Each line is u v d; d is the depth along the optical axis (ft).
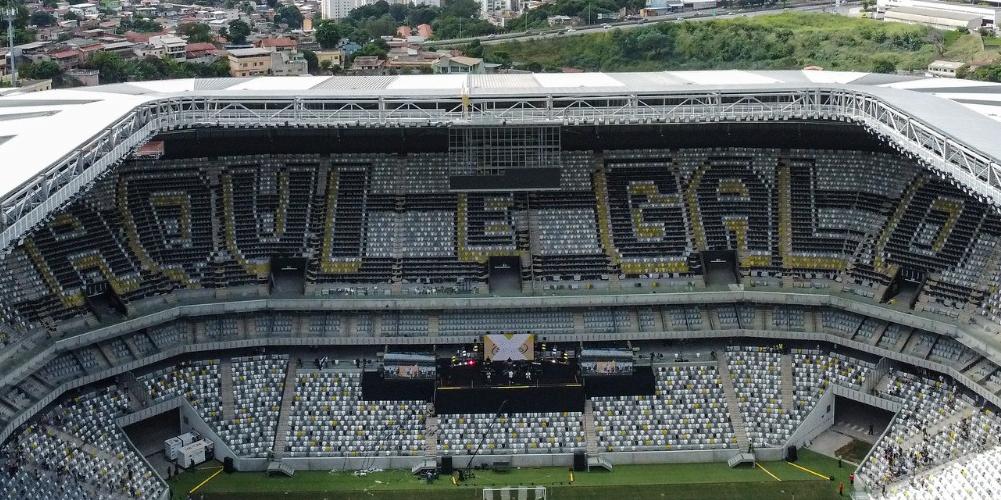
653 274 414.41
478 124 386.32
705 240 422.82
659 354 399.85
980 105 390.01
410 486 353.31
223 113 384.06
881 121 372.58
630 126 439.22
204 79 473.26
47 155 300.81
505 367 387.96
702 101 405.80
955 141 317.01
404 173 436.76
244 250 415.85
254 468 364.17
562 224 426.51
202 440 369.30
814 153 439.22
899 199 417.69
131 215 412.36
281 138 436.35
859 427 389.39
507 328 401.29
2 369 337.93
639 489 351.05
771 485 352.28
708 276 420.36
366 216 426.10
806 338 395.75
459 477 358.23
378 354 399.24
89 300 382.83
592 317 404.77
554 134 422.41
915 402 367.45
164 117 375.66
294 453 366.22
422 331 399.85
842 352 394.93
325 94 388.57
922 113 349.82
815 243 418.31
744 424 376.89
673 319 404.98
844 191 428.15
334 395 383.04
